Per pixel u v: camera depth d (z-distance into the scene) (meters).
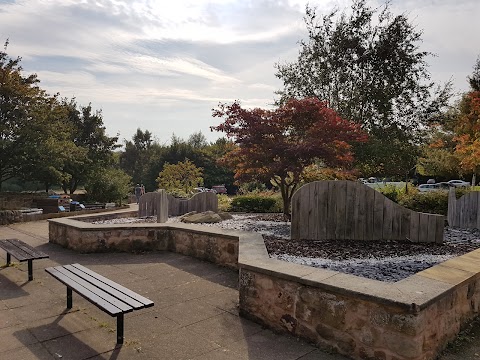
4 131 14.94
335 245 5.31
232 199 11.05
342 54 13.48
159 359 2.87
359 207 5.73
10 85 15.12
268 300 3.45
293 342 3.15
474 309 3.43
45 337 3.22
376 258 4.55
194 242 5.91
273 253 4.76
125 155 44.00
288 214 7.95
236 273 5.11
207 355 2.93
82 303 4.02
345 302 2.88
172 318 3.65
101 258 5.95
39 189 24.69
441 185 23.58
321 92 13.74
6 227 9.29
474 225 7.29
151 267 5.41
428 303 2.58
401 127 13.30
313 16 13.78
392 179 23.34
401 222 5.69
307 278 3.13
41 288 4.50
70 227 6.64
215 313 3.78
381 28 13.46
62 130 17.14
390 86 13.13
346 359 2.86
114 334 3.29
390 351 2.63
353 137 7.08
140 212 9.05
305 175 9.21
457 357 2.83
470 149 13.43
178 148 39.53
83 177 19.80
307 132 7.30
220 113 7.27
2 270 5.24
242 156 7.61
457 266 3.53
